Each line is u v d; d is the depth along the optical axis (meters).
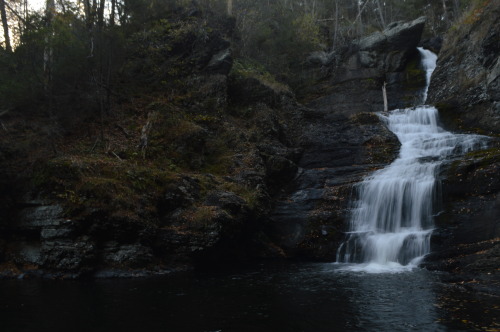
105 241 9.88
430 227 12.02
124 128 14.48
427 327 5.58
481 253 9.78
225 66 18.00
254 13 25.38
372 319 6.00
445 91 21.39
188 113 16.11
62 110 13.50
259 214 12.96
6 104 12.19
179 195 11.38
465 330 5.41
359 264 11.40
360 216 13.20
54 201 9.70
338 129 18.78
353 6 45.59
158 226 10.71
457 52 21.89
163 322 5.91
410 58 27.61
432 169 13.12
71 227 9.41
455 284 8.13
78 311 6.46
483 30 19.88
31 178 10.13
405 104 24.58
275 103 19.55
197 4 20.75
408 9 42.19
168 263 10.53
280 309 6.60
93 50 14.56
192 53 18.12
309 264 11.63
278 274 9.88
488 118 17.30
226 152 15.24
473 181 12.06
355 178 14.66
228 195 11.91
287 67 26.73
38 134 11.61
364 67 27.52
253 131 17.02
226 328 5.67
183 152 14.01
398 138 18.06
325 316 6.20
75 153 12.09
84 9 15.36
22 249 9.85
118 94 15.77
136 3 17.83
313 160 17.39
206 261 11.23
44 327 5.68
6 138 11.18
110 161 11.63
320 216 13.32
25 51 12.34
